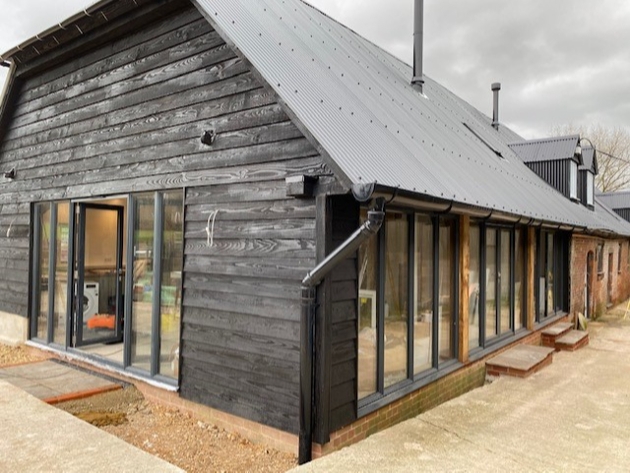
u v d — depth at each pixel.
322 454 3.44
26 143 7.11
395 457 3.46
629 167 29.66
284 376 3.74
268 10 5.32
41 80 6.79
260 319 3.92
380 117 4.55
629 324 10.96
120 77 5.47
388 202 3.26
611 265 14.38
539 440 3.91
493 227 6.50
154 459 3.34
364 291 4.00
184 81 4.71
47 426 3.91
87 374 5.52
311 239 3.62
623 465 3.47
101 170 5.70
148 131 5.09
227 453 3.74
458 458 3.49
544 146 10.82
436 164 4.51
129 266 5.31
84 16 5.20
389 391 4.20
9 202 7.46
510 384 5.57
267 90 3.72
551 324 8.77
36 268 6.92
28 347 6.81
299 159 3.71
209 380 4.29
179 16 4.79
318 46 5.29
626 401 5.02
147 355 5.12
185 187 4.63
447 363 5.22
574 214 8.55
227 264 4.20
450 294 5.42
